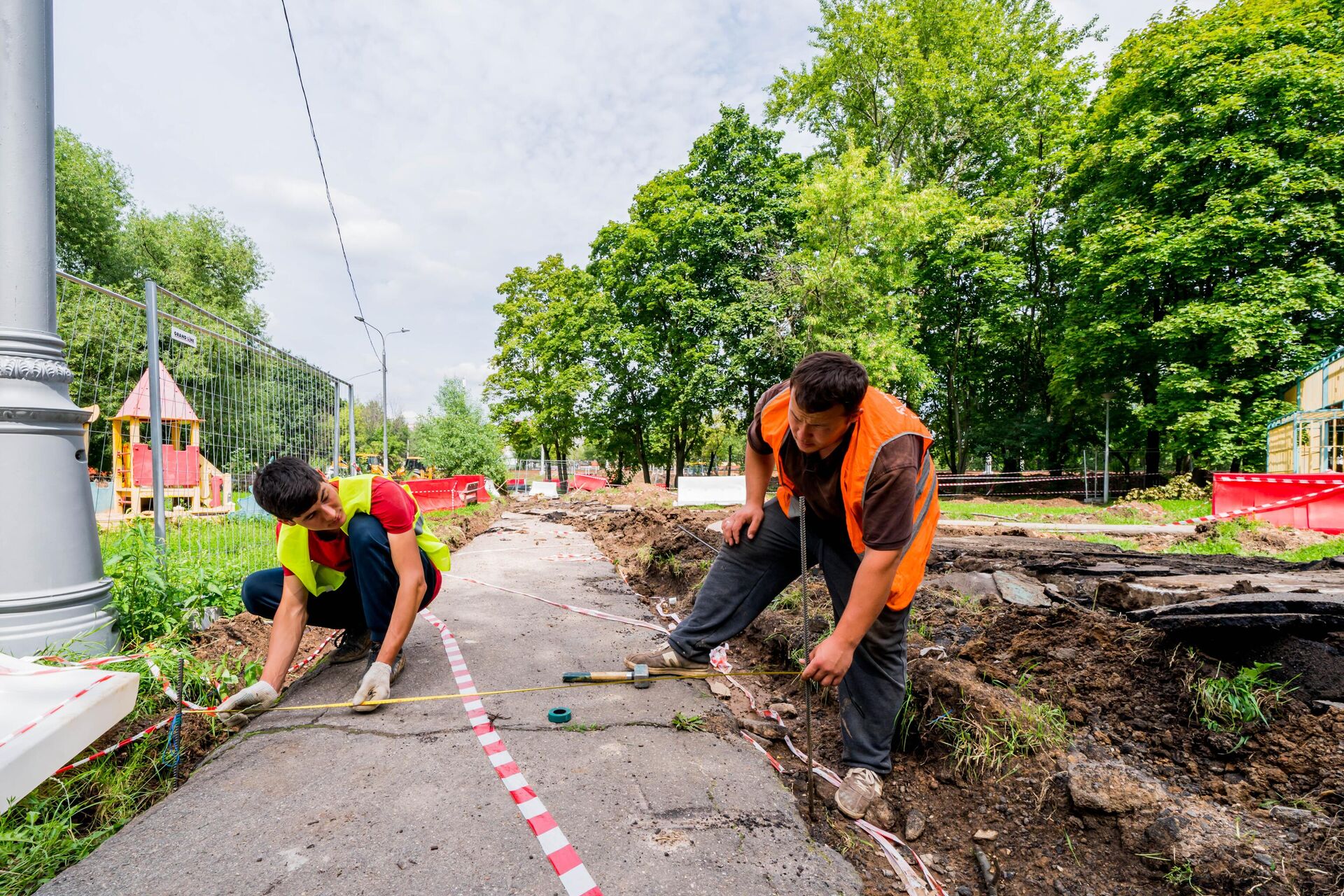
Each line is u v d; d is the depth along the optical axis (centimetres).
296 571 263
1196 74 1541
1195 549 667
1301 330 1470
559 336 2759
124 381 836
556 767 212
